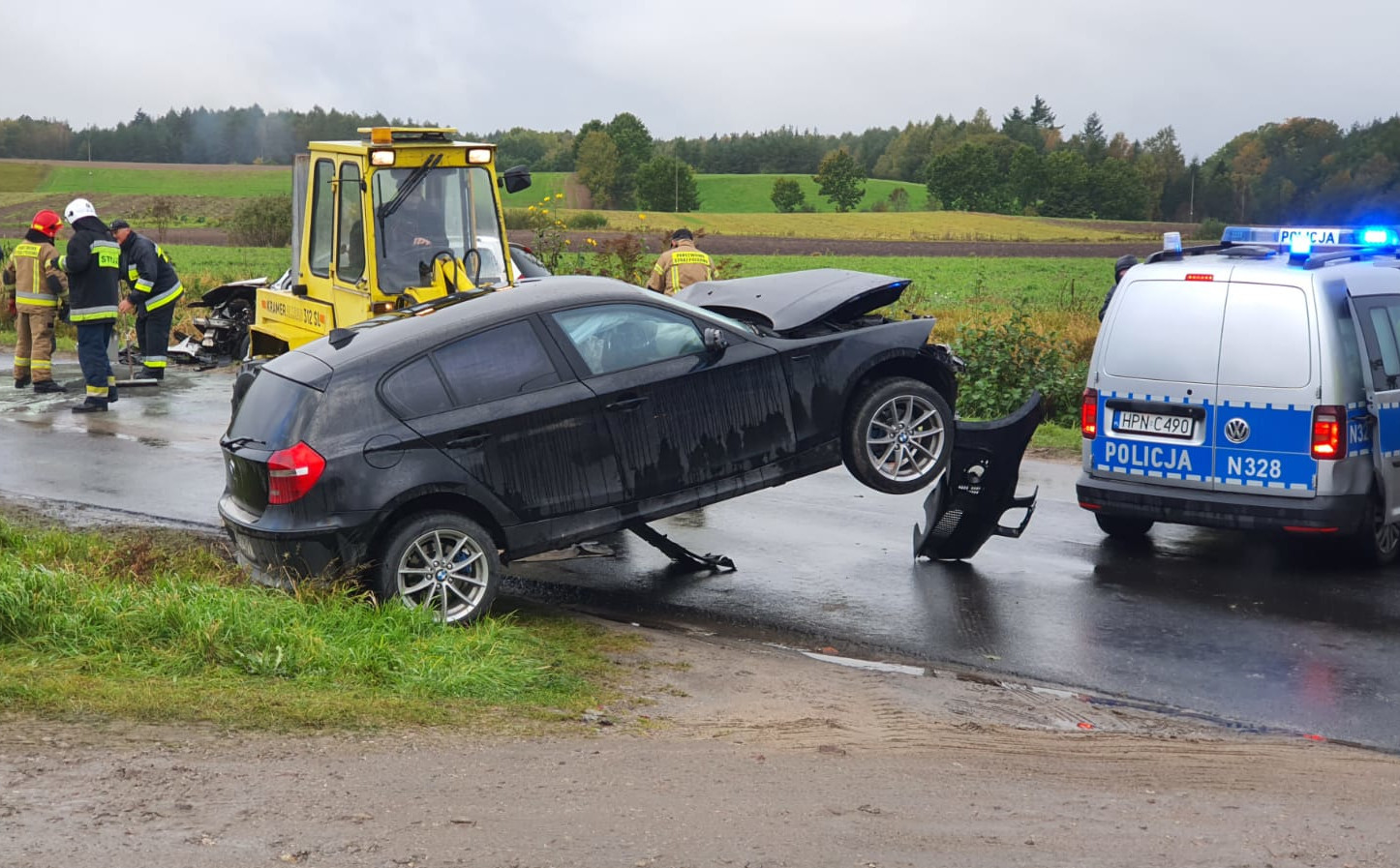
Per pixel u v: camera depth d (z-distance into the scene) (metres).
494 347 6.79
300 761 4.30
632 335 7.09
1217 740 5.39
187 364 18.38
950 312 19.77
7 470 10.84
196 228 80.19
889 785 4.45
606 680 5.83
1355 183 113.12
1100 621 7.16
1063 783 4.61
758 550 8.77
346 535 6.34
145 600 5.80
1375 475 8.00
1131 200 141.25
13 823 3.55
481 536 6.61
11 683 4.82
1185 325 8.21
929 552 8.46
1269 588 7.80
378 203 9.90
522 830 3.70
